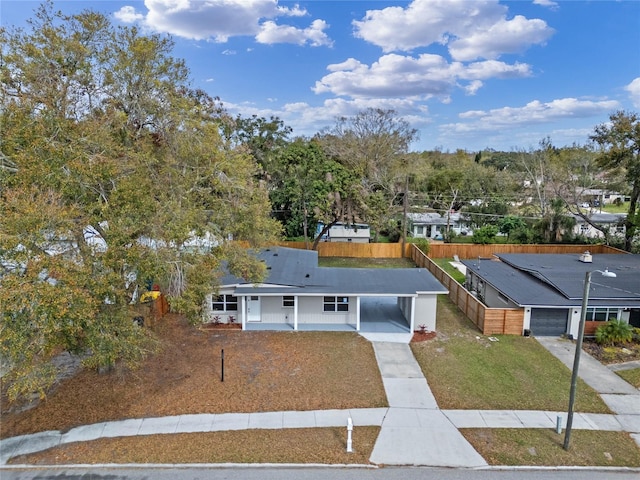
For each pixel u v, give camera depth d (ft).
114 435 40.55
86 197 39.58
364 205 117.19
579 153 157.48
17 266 31.94
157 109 54.19
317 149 119.14
